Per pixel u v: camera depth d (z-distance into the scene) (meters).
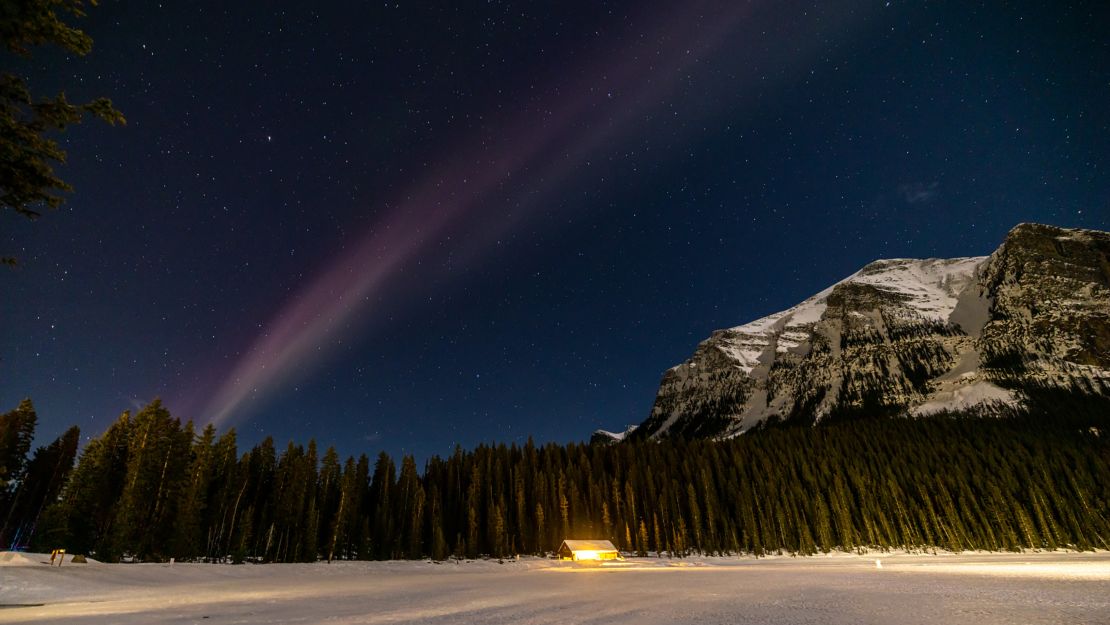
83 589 39.47
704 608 25.97
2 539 69.56
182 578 54.00
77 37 10.55
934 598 29.30
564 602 29.61
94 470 72.62
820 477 117.50
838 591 34.72
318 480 102.44
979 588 34.75
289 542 87.56
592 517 112.19
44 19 10.06
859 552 101.81
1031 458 112.56
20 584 37.81
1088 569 51.97
